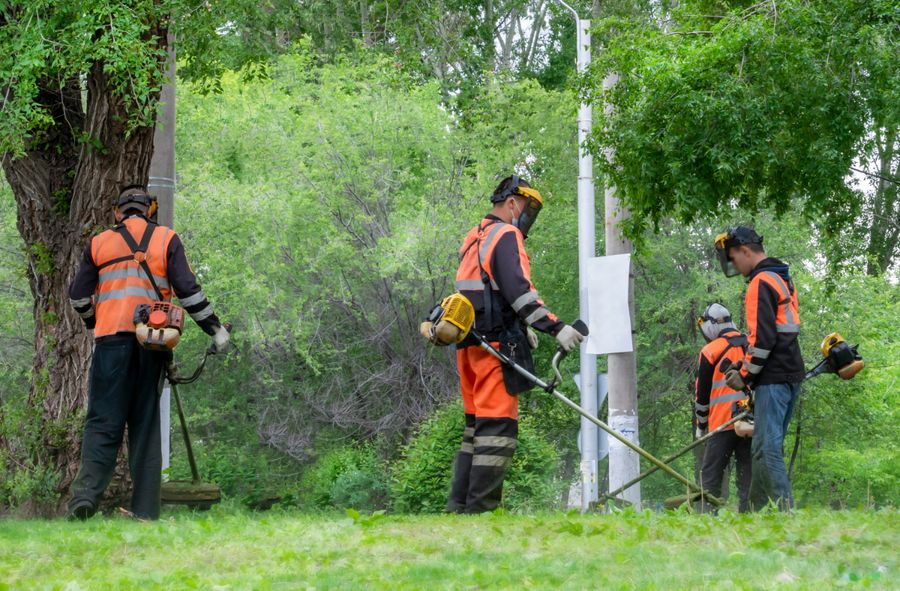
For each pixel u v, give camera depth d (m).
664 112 24.39
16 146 16.20
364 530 9.60
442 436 25.09
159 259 13.70
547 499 23.86
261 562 8.01
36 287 17.47
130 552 8.77
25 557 8.55
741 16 24.48
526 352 12.73
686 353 43.34
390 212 42.81
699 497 17.70
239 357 41.41
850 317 39.84
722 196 25.77
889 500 42.34
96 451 13.38
